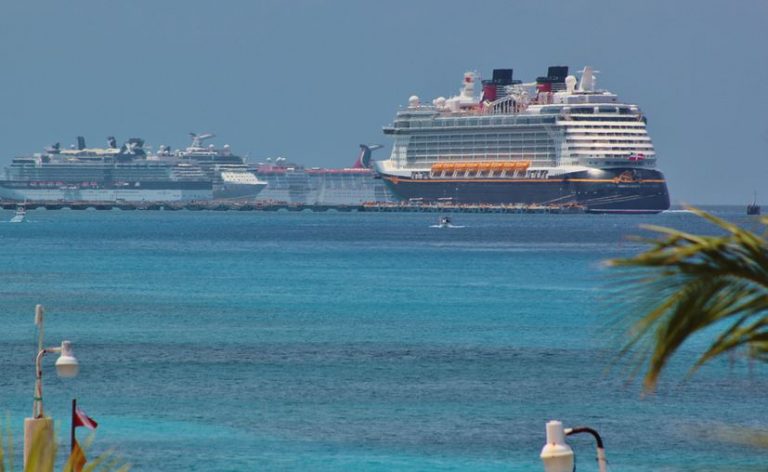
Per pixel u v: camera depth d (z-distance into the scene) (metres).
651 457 90.31
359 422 103.62
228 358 142.38
